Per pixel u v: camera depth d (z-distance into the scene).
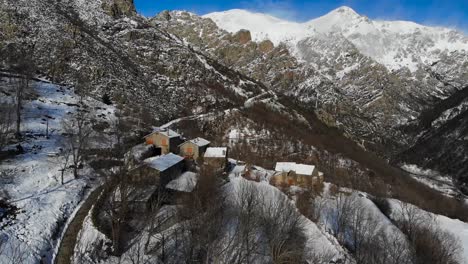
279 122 166.88
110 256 50.50
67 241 53.88
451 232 87.69
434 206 117.25
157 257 50.47
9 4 156.25
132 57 186.62
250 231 55.97
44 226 54.69
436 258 70.06
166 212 59.44
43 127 86.88
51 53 141.75
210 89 192.12
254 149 124.12
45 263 48.88
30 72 118.88
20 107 86.19
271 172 97.12
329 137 180.50
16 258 46.84
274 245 55.09
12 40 137.38
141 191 61.00
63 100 110.25
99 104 119.88
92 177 72.56
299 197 75.88
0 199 57.22
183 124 134.12
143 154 87.62
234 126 143.88
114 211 53.31
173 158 75.56
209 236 51.34
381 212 84.12
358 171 130.38
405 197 116.00
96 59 153.50
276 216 59.75
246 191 67.06
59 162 72.88
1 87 100.94
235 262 50.75
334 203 78.88
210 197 64.19
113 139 92.25
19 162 68.94
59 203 61.31
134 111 126.94
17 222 53.59
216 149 90.50
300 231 61.88
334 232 67.50
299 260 55.19
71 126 91.62
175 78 187.25
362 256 61.72
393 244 66.44
